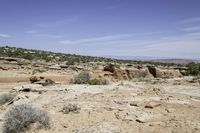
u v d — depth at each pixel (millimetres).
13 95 21953
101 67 72375
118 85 24906
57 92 21672
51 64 72250
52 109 16141
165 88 24219
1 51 93875
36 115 12562
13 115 12211
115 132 11391
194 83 28844
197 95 20719
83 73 31969
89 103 16812
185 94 20953
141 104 16188
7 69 57719
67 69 66312
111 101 17422
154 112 14352
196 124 12094
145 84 27328
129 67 69812
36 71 59031
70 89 22281
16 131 11938
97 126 12148
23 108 12727
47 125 12555
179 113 14258
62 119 13727
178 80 33094
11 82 46562
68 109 15055
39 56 95562
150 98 18156
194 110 15086
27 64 66062
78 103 16891
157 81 32594
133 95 19531
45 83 29266
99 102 17172
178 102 17078
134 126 12219
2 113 16344
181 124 12102
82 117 13914
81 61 99062
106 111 14852
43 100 19297
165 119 13109
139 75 66625
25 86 26266
